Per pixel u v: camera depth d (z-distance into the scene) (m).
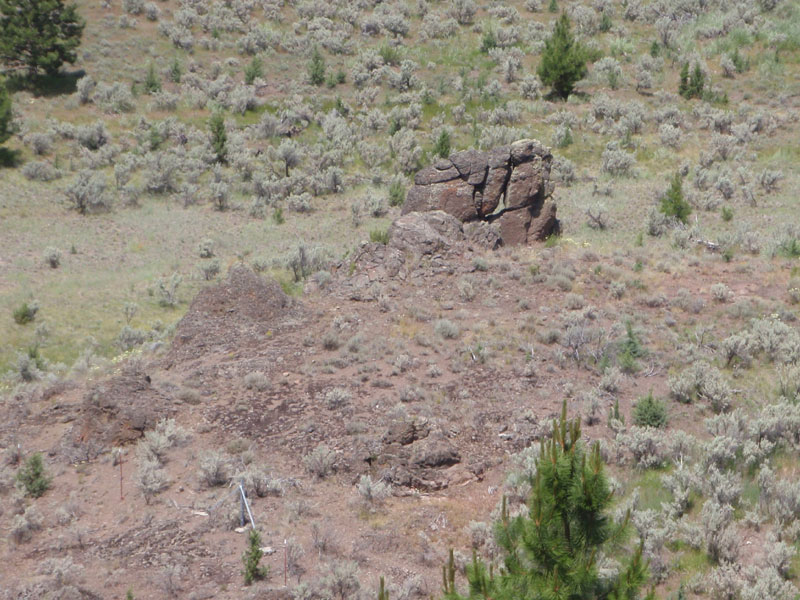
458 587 30.06
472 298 58.56
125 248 92.19
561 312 55.72
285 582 30.50
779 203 92.94
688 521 33.62
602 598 22.38
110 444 41.03
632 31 140.88
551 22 144.88
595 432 41.00
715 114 114.81
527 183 73.94
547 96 124.62
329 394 44.25
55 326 71.44
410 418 40.94
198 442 41.16
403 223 66.56
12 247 90.50
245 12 146.50
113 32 137.25
